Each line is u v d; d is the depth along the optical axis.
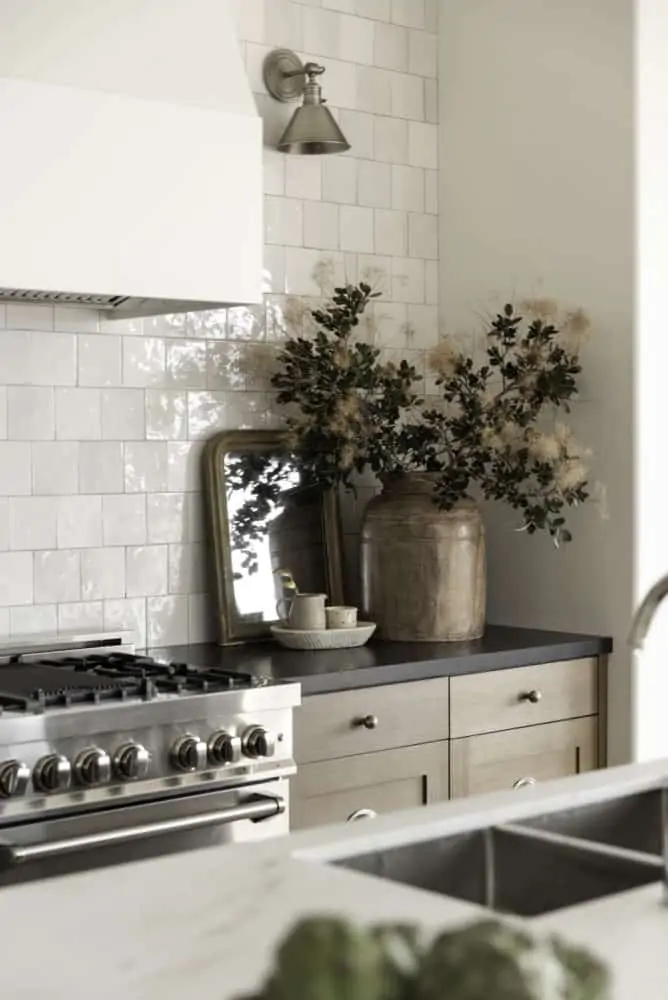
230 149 3.44
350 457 3.95
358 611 4.30
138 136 3.27
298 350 4.05
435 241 4.66
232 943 1.44
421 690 3.69
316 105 4.10
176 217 3.34
